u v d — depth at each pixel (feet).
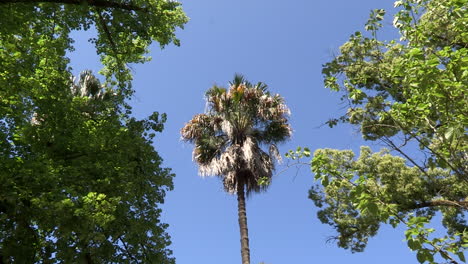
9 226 24.94
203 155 46.19
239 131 45.52
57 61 30.73
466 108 10.59
